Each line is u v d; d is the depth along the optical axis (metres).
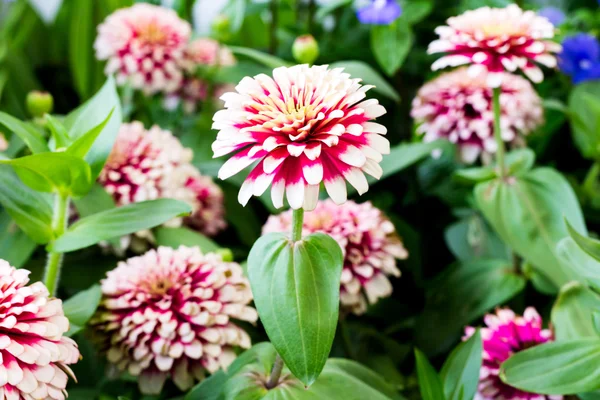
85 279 0.53
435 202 0.67
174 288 0.45
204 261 0.47
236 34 0.77
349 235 0.49
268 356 0.44
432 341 0.55
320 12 0.70
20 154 0.58
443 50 0.50
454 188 0.65
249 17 0.79
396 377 0.54
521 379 0.43
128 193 0.52
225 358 0.45
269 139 0.37
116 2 0.72
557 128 0.69
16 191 0.46
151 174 0.52
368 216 0.50
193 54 0.64
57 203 0.46
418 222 0.66
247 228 0.61
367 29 0.75
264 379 0.43
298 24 0.83
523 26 0.49
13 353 0.38
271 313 0.39
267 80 0.39
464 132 0.57
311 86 0.38
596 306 0.46
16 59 0.72
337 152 0.37
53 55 0.79
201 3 0.87
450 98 0.58
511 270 0.56
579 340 0.43
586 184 0.63
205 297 0.45
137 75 0.62
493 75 0.48
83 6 0.71
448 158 0.65
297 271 0.39
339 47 0.72
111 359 0.45
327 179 0.37
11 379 0.37
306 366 0.38
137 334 0.44
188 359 0.46
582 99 0.67
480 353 0.45
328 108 0.37
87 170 0.45
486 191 0.53
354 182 0.37
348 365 0.46
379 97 0.70
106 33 0.63
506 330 0.47
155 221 0.45
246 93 0.39
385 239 0.51
